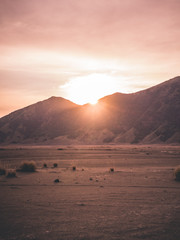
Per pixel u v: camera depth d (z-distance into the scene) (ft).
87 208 33.04
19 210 32.12
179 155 194.18
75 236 22.94
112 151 269.23
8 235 23.39
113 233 23.65
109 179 63.21
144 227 25.32
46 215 29.84
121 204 35.32
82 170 90.02
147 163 124.26
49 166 112.27
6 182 58.39
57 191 45.73
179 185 53.21
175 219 28.04
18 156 187.73
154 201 37.27
